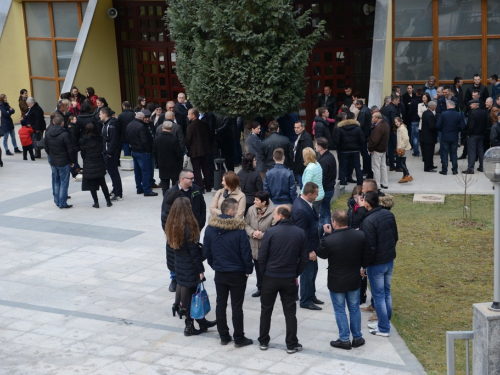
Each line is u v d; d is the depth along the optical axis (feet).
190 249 29.40
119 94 78.59
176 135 50.85
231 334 30.37
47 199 52.70
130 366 27.55
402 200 50.78
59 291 35.42
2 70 81.76
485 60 67.31
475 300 34.60
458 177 55.42
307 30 68.08
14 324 31.60
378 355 28.35
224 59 51.49
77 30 80.12
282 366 27.45
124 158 61.16
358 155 51.21
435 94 63.62
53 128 49.03
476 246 41.81
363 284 33.35
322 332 30.66
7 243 42.98
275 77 50.80
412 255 40.68
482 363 23.93
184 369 27.27
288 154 45.80
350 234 28.27
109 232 44.75
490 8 66.49
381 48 61.36
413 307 33.88
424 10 67.21
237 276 28.66
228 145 54.54
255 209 33.19
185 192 33.55
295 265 28.17
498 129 51.98
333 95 64.39
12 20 81.87
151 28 75.15
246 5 50.39
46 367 27.50
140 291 35.35
